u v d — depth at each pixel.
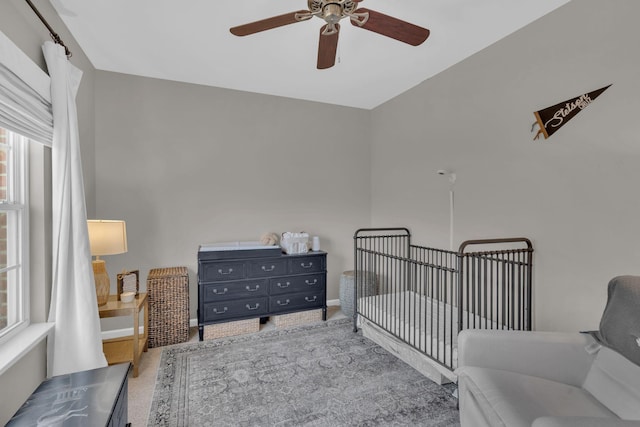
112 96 3.05
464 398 1.52
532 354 1.59
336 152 4.09
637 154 1.81
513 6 2.15
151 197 3.19
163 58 2.82
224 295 3.09
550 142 2.24
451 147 3.05
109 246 2.29
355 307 3.21
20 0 1.67
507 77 2.53
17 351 1.50
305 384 2.23
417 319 2.62
